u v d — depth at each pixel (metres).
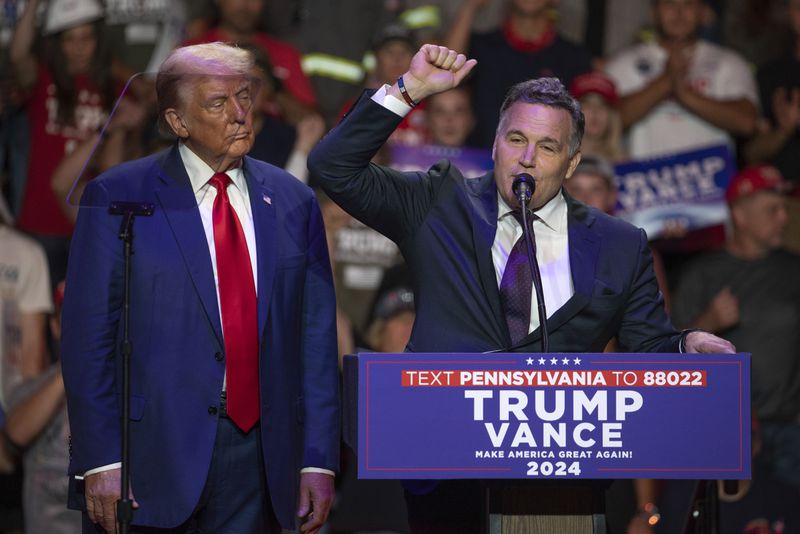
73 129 22.16
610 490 17.58
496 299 10.31
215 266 10.48
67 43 22.20
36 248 20.84
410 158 21.52
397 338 19.50
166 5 23.11
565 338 10.38
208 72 10.30
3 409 19.88
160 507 10.14
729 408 8.96
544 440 8.84
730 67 24.09
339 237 21.27
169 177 10.57
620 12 24.97
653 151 23.42
